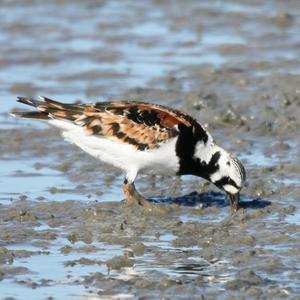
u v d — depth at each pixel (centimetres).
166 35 2752
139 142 1427
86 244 1295
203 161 1455
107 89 2216
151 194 1552
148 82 2272
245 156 1752
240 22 2869
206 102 2053
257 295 1095
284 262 1203
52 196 1531
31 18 2941
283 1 3130
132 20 2928
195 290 1113
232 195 1458
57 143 1827
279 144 1791
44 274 1179
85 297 1103
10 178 1631
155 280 1143
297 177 1612
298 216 1415
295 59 2439
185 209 1460
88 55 2538
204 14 2973
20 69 2411
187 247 1277
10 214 1419
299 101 2042
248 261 1209
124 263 1209
